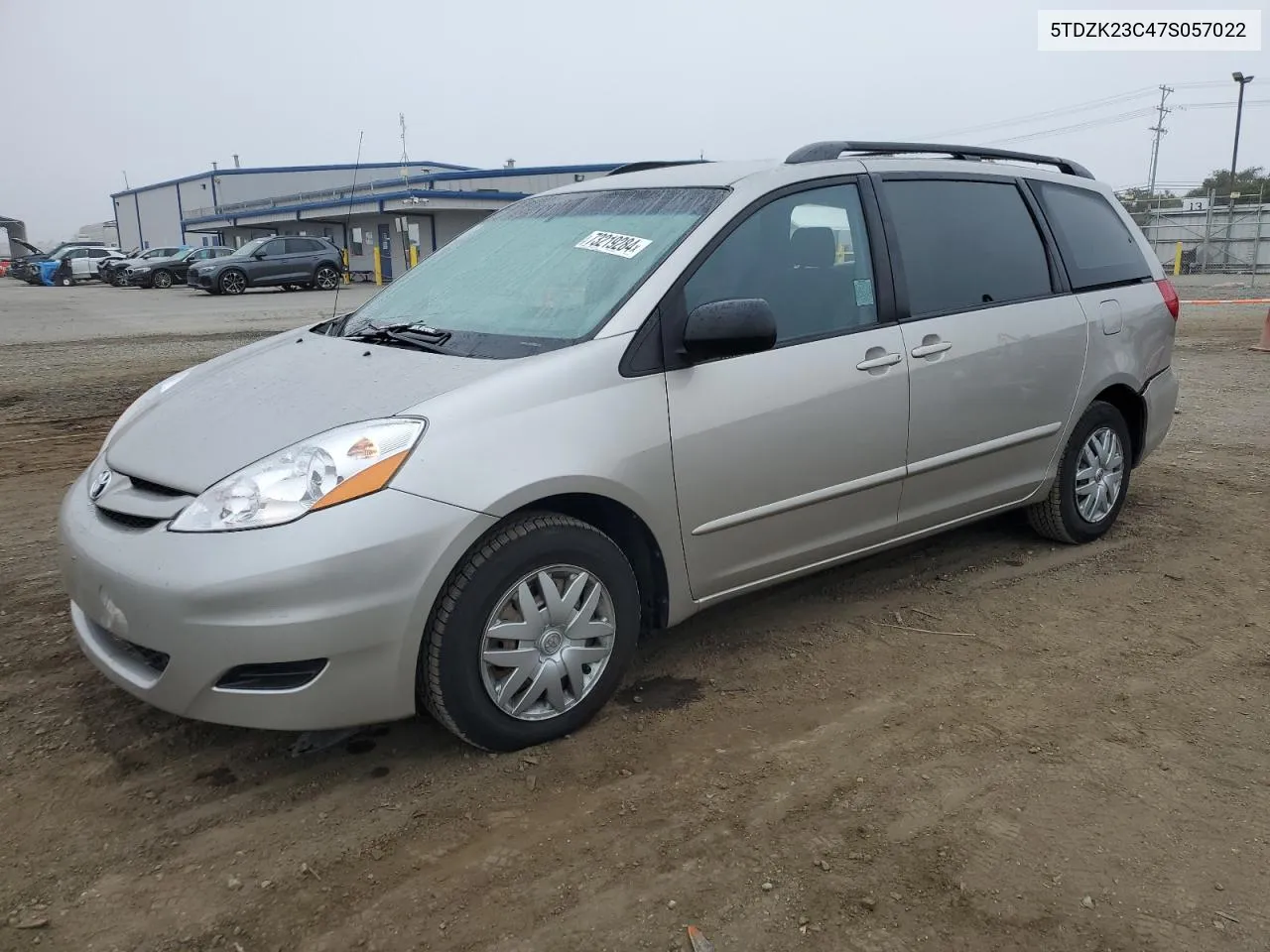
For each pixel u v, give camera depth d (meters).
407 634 2.73
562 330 3.22
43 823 2.71
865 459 3.73
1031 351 4.30
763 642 3.86
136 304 23.53
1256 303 19.02
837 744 3.11
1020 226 4.45
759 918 2.35
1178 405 8.63
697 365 3.26
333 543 2.60
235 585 2.56
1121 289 4.86
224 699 2.65
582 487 2.96
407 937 2.29
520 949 2.25
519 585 2.92
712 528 3.35
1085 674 3.57
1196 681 3.51
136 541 2.74
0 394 9.38
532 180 40.00
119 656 2.91
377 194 38.75
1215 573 4.54
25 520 5.39
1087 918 2.34
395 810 2.77
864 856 2.56
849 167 3.88
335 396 3.01
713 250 3.37
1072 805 2.78
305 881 2.48
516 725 3.00
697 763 3.00
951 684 3.50
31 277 38.25
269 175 64.94
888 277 3.84
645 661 3.70
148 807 2.79
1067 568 4.61
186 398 3.36
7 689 3.43
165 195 73.69
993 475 4.31
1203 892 2.43
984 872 2.50
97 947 2.26
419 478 2.71
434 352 3.25
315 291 28.98
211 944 2.27
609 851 2.59
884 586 4.42
